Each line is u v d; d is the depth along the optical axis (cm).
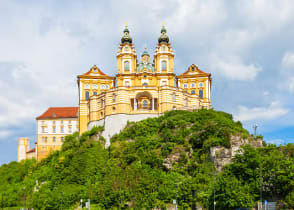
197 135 11006
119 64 14900
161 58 14862
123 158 11112
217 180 9288
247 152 9412
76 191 10419
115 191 9806
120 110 12888
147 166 10481
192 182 9500
